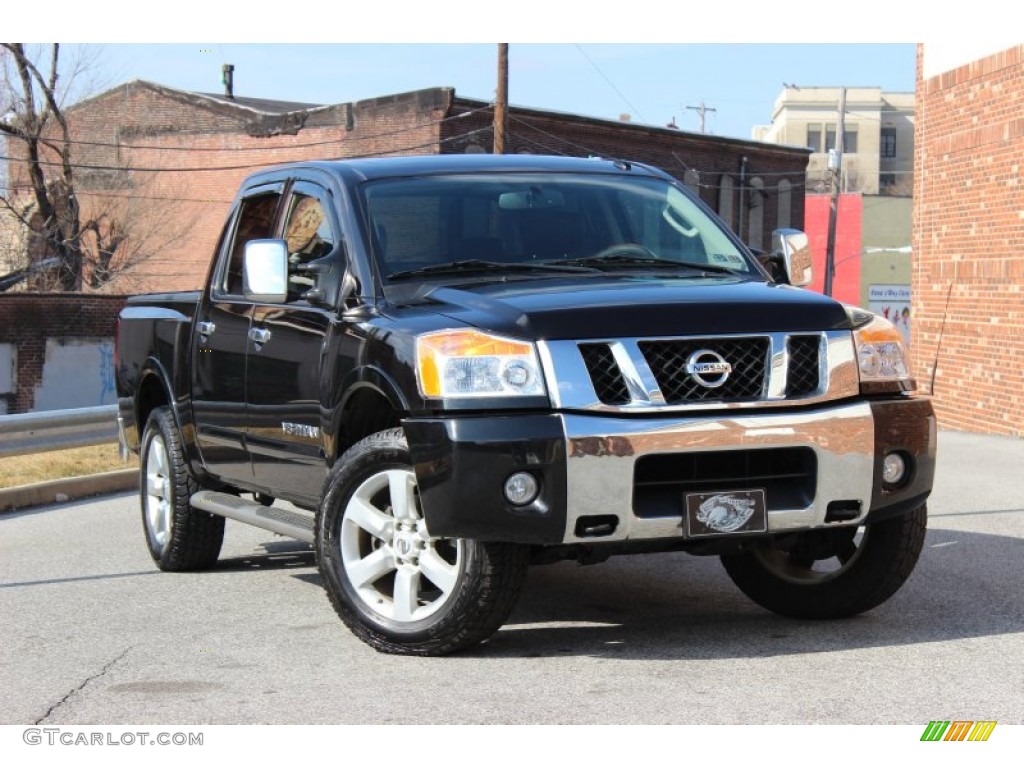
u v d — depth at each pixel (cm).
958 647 564
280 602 712
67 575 822
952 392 1962
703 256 661
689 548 554
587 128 4641
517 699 496
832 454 540
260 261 631
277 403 664
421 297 589
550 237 644
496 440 514
